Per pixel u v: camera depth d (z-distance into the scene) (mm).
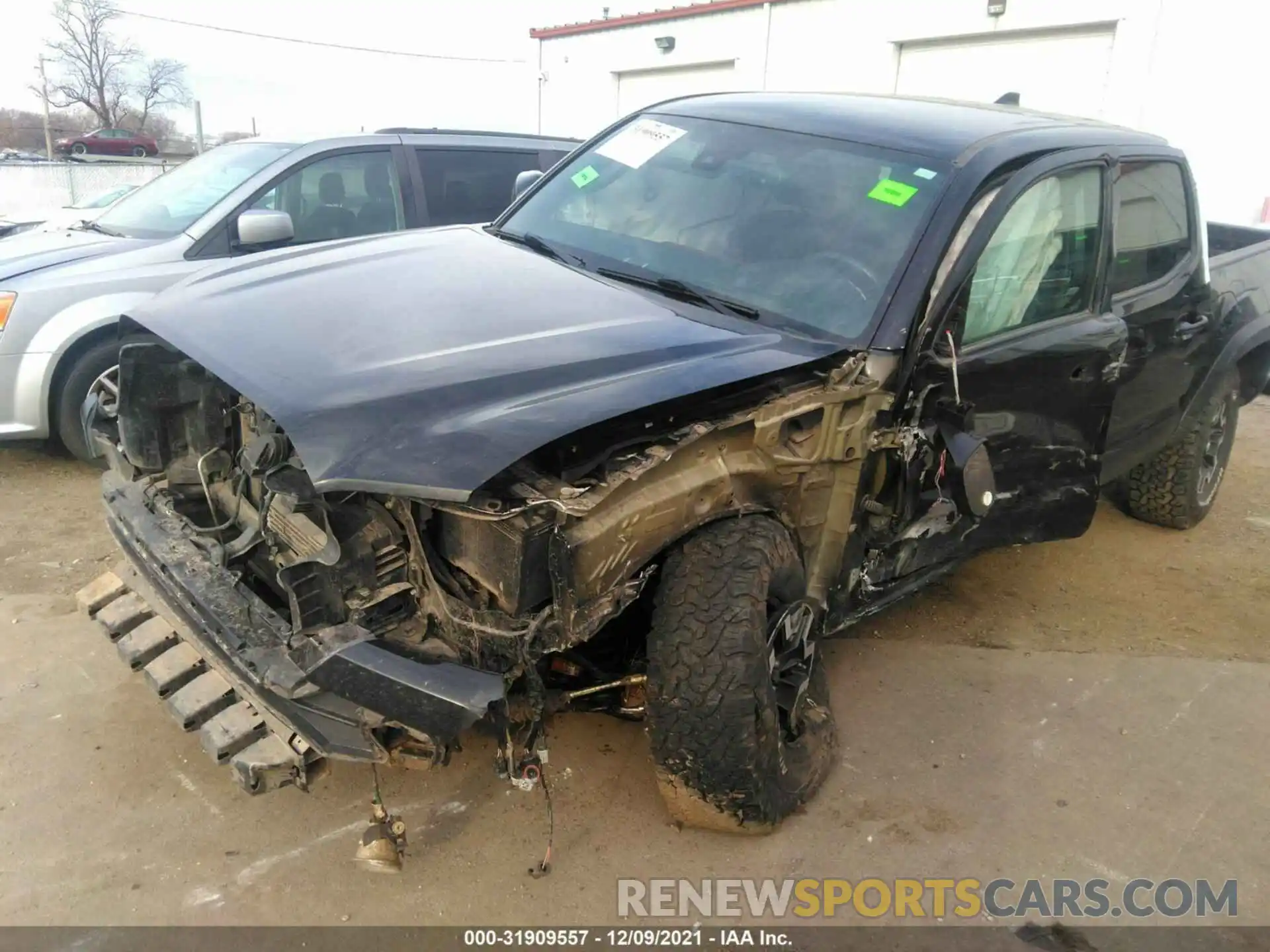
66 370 4863
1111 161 3705
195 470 2973
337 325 2607
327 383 2266
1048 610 4309
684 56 17250
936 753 3236
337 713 2219
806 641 2902
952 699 3551
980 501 2902
